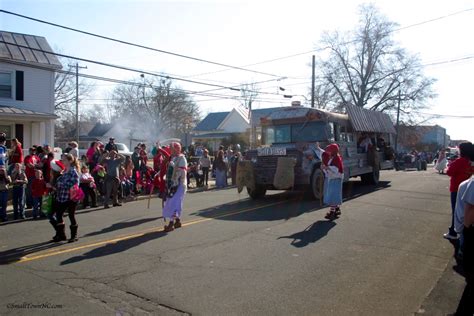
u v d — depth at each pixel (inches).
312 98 1336.1
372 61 1953.7
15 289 206.5
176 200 346.0
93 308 182.9
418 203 495.2
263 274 228.8
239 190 539.8
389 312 180.7
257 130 615.8
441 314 177.5
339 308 184.4
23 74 908.0
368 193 600.4
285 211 441.4
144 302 189.8
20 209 436.8
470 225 160.7
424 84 1931.6
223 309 182.1
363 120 676.7
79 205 522.0
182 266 243.3
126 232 341.1
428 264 249.1
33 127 917.8
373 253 272.2
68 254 271.6
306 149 514.3
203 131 2561.5
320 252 273.7
